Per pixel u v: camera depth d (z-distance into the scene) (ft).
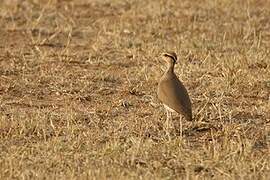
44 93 85.40
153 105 80.43
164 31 113.80
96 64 97.50
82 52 103.30
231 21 119.24
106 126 73.46
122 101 81.76
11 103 81.30
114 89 86.89
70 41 109.70
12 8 127.03
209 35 111.24
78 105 81.20
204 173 61.62
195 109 78.89
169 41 108.27
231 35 110.42
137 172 61.16
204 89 86.22
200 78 89.45
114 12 126.31
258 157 65.21
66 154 65.16
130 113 78.02
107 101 82.74
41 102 82.07
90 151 66.13
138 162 63.87
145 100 82.74
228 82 87.15
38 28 116.37
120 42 106.73
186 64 96.17
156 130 72.38
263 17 121.39
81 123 74.54
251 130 72.69
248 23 116.57
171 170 62.13
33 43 107.34
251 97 84.07
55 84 88.02
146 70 93.30
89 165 62.64
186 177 59.77
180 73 91.20
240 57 96.17
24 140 69.51
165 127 71.72
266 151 67.15
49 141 68.18
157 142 68.64
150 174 60.44
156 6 127.95
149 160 64.18
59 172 61.62
